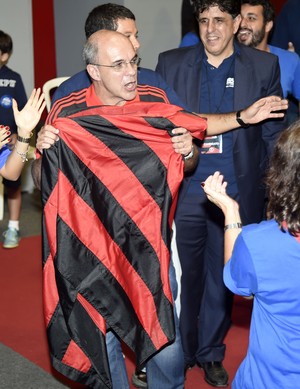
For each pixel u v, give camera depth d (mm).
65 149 2643
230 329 4164
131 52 2670
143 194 2709
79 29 7582
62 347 2758
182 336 3527
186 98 3373
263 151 3441
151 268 2727
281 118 3436
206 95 3379
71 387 3520
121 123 2641
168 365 2842
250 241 1962
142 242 2721
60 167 2641
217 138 3326
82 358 2756
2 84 5797
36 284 4887
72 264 2670
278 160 1923
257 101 3184
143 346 2729
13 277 5016
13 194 5590
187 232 3391
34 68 7703
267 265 1943
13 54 7211
